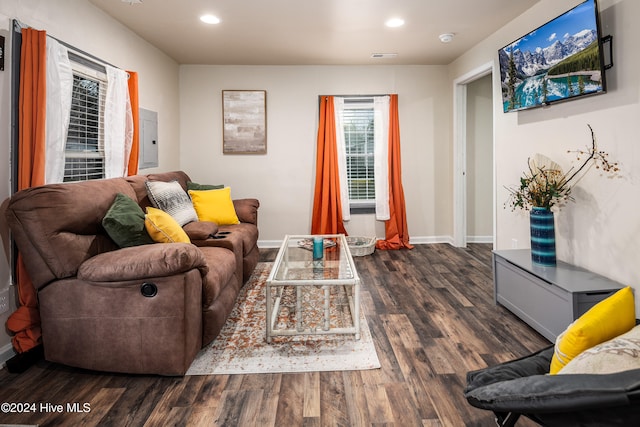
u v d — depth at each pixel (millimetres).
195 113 5004
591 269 2523
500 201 3707
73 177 2850
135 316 1939
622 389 765
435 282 3615
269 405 1764
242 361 2164
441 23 3543
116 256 1950
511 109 3248
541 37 2746
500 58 3301
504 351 2260
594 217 2494
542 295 2393
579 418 910
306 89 5055
